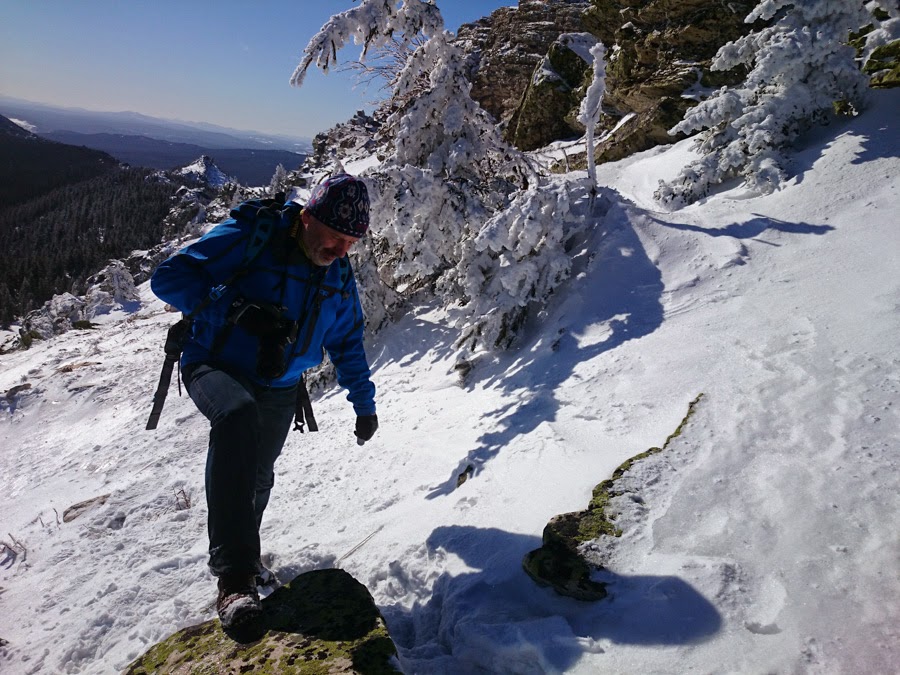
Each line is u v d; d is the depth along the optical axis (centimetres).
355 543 328
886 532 203
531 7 1872
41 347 1702
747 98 607
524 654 200
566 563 227
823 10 559
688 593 201
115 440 732
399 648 235
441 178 654
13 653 329
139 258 6319
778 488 238
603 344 440
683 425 300
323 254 227
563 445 328
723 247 487
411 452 423
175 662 218
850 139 557
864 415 263
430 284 756
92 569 398
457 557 271
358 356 277
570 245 582
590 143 595
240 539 185
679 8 959
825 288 391
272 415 252
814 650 172
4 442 927
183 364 231
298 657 202
